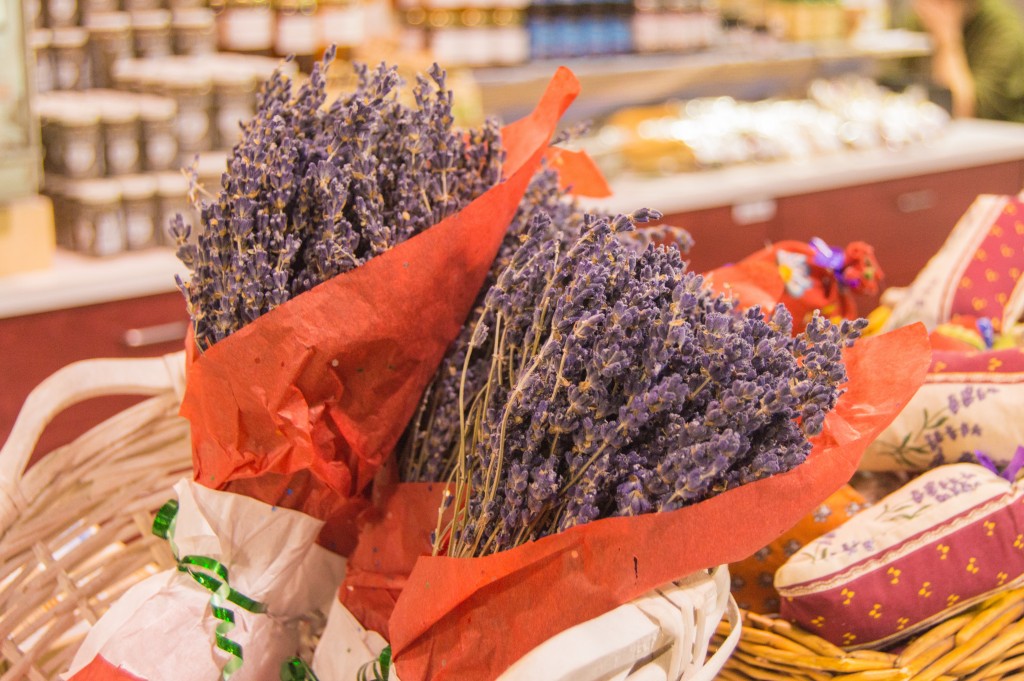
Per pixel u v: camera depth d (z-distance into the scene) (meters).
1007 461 0.85
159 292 1.95
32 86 1.81
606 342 0.53
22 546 0.80
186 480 0.72
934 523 0.78
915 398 0.88
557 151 0.85
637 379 0.54
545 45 2.69
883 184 2.87
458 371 0.70
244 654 0.70
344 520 0.74
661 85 2.82
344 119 0.66
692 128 2.82
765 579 0.83
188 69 2.04
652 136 2.73
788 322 0.57
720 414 0.52
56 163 1.99
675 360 0.55
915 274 3.03
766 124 2.94
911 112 3.10
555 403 0.55
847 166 2.83
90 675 0.68
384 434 0.69
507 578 0.58
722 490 0.55
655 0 2.83
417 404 0.72
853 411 0.61
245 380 0.65
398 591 0.70
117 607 0.72
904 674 0.72
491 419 0.59
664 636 0.56
